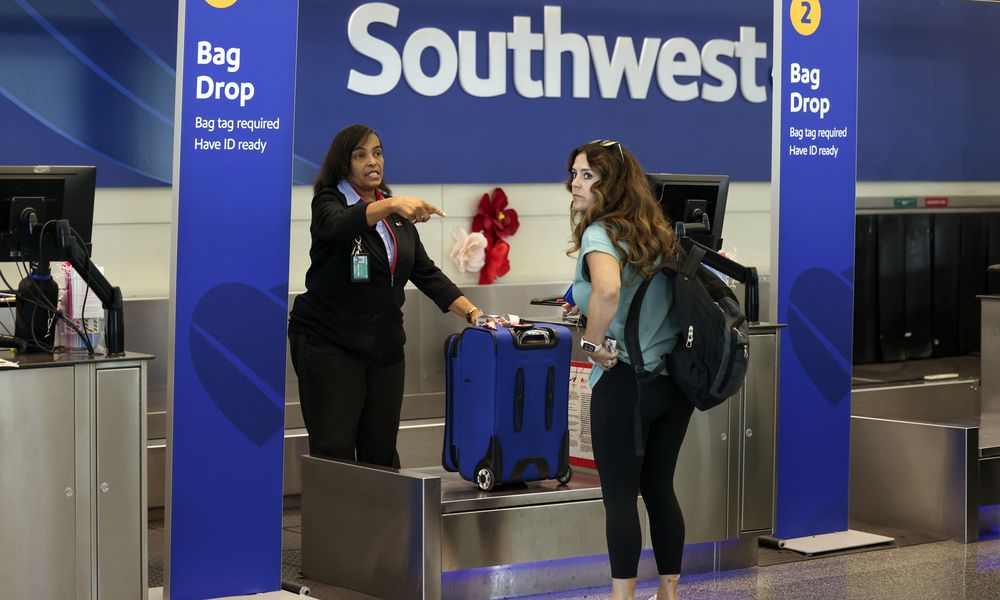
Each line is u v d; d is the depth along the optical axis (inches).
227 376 168.1
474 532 175.9
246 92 166.4
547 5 281.4
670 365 153.3
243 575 170.7
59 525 153.2
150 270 247.4
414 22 268.1
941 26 327.6
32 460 150.8
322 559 185.9
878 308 318.7
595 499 184.7
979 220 331.6
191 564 167.5
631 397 153.0
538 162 283.0
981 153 334.6
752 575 195.3
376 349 189.3
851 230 211.5
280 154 168.7
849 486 230.1
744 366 153.1
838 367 212.1
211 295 166.4
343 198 187.8
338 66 261.1
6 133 232.4
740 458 198.4
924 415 296.5
